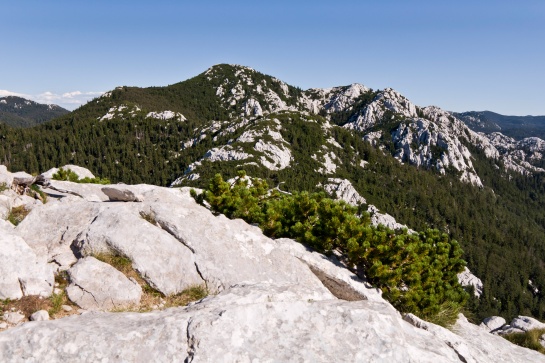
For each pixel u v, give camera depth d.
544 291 177.50
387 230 13.77
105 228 10.91
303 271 12.29
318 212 14.77
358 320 6.67
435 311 12.42
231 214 16.38
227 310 6.42
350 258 13.60
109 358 5.62
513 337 15.59
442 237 16.47
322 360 5.93
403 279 13.30
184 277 10.44
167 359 5.72
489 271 175.38
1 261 8.60
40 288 8.70
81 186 24.33
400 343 6.50
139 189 18.44
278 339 6.19
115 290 9.24
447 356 7.29
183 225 11.84
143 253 10.45
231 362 5.69
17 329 5.93
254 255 12.05
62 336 5.80
